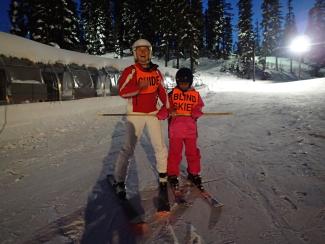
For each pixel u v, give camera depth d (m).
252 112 12.12
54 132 9.50
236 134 8.13
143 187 4.62
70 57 14.41
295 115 10.35
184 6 46.28
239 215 3.59
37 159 6.58
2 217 3.90
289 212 3.59
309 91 20.58
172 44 58.16
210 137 7.98
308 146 6.29
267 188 4.32
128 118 4.31
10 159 6.63
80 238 3.28
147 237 3.22
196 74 48.84
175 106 4.45
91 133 9.30
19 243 3.26
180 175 5.08
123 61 19.28
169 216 3.64
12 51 10.91
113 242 3.17
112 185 4.64
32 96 11.29
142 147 7.21
